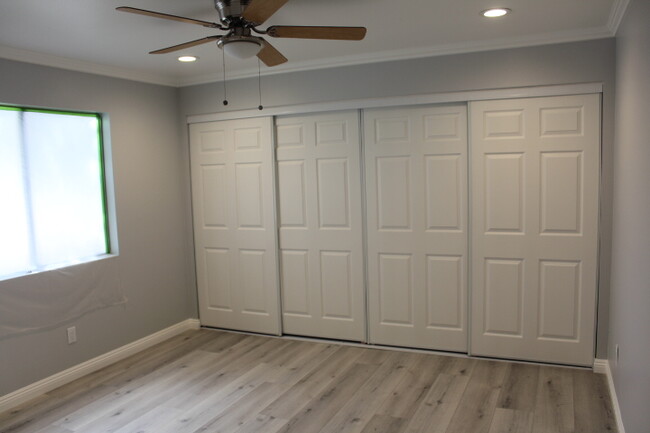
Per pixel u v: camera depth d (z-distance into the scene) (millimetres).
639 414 2215
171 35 3068
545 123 3469
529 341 3678
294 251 4363
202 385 3523
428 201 3867
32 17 2627
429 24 3049
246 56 2443
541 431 2762
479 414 2965
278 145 4309
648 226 2062
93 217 3947
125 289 4113
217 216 4613
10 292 3256
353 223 4121
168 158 4535
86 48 3305
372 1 2588
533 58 3436
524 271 3633
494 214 3656
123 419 3070
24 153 3438
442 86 3680
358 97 3936
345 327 4258
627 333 2586
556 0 2650
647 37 2070
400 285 4027
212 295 4734
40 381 3443
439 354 3926
